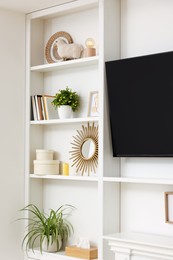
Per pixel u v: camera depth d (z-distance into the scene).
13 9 5.32
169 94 4.43
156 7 4.73
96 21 5.15
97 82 5.12
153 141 4.56
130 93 4.64
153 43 4.74
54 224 5.16
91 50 5.02
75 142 5.25
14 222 5.32
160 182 4.41
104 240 4.76
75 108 5.18
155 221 4.67
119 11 4.95
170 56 4.38
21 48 5.43
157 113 4.51
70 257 4.96
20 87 5.41
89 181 5.13
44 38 5.54
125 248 4.53
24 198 5.40
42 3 5.15
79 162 5.19
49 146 5.46
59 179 5.36
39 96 5.37
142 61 4.54
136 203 4.79
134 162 4.82
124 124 4.71
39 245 5.41
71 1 5.10
